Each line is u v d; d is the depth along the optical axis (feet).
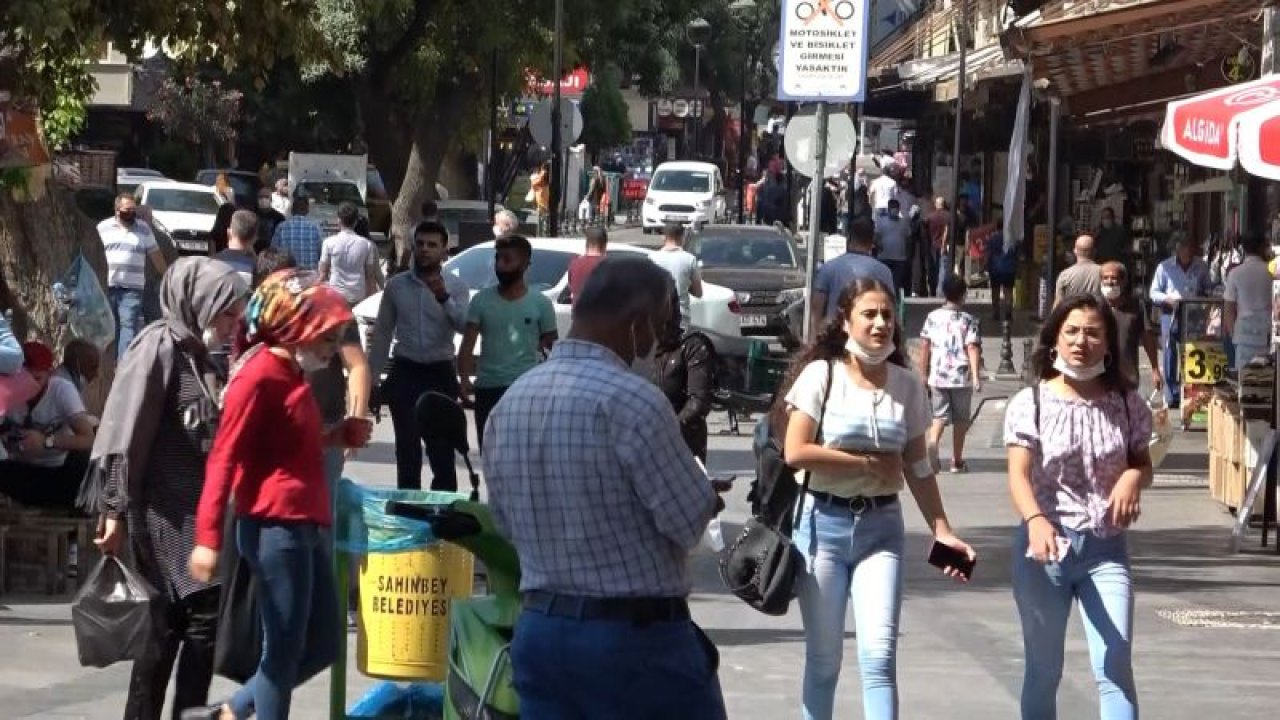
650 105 343.46
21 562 43.83
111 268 77.00
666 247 76.48
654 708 19.79
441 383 47.37
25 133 54.13
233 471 26.81
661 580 19.74
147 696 29.01
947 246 140.26
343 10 128.77
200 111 183.42
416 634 27.91
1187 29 68.64
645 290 20.12
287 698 27.37
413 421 46.96
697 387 42.93
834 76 55.11
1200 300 77.51
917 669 38.09
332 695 28.40
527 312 48.08
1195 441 75.41
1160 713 34.73
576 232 202.59
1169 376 86.07
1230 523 57.82
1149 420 27.58
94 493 28.96
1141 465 27.61
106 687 35.04
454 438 25.93
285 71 161.38
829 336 28.09
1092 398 27.48
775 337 106.63
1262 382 55.11
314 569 27.43
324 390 36.17
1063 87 83.97
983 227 142.61
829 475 27.66
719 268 110.32
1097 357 27.25
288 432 27.07
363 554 28.09
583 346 20.11
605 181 239.09
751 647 39.40
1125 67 79.10
